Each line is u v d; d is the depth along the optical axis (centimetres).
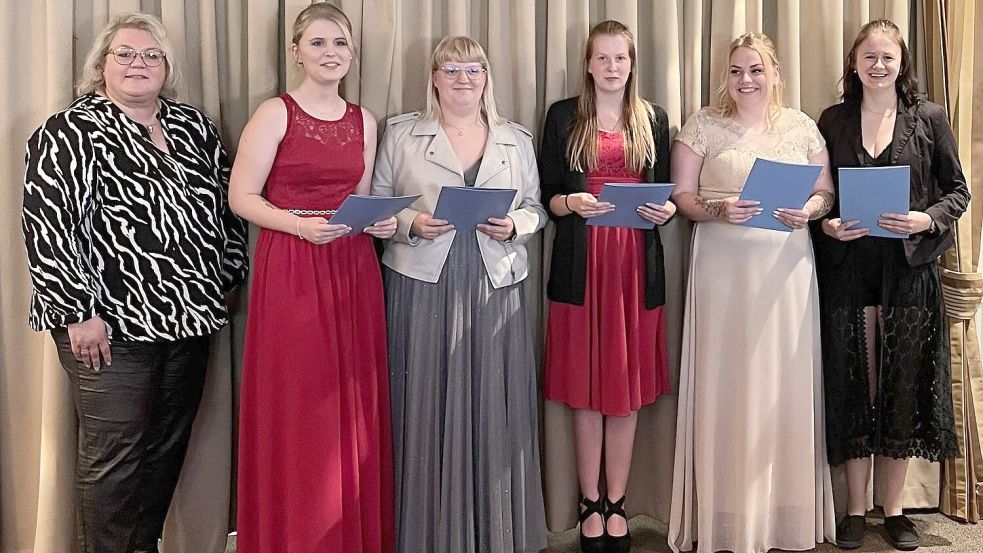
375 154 274
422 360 266
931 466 332
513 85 303
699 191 293
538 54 310
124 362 244
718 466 294
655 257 288
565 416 305
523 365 277
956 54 321
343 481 255
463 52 264
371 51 288
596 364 286
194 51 285
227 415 289
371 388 261
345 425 254
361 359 259
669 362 314
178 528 288
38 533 274
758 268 283
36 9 272
